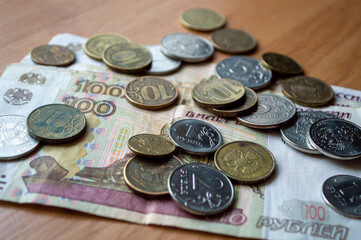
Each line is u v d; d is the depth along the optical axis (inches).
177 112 5.9
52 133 5.1
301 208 4.7
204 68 6.9
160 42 7.2
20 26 7.3
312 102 6.2
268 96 6.1
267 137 5.6
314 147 5.3
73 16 7.8
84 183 4.7
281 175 5.1
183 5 8.7
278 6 9.0
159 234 4.4
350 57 7.5
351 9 9.0
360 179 5.0
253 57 7.3
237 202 4.7
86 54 6.8
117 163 5.0
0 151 4.8
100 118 5.6
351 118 6.0
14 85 5.8
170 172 4.8
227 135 5.5
